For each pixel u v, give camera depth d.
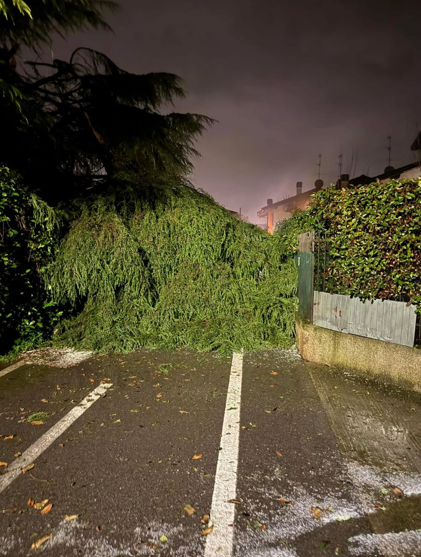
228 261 6.77
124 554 2.00
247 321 6.05
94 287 6.02
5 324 5.27
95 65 8.26
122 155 8.70
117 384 4.30
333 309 4.82
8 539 2.10
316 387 4.16
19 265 5.32
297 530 2.16
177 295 6.21
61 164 7.96
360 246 4.40
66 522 2.22
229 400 3.87
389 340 4.23
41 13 5.65
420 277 3.94
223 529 2.17
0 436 3.18
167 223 6.56
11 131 6.41
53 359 5.14
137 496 2.44
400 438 3.12
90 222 6.11
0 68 5.99
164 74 8.46
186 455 2.90
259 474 2.67
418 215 3.88
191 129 8.87
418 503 2.38
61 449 2.98
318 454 2.91
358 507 2.34
